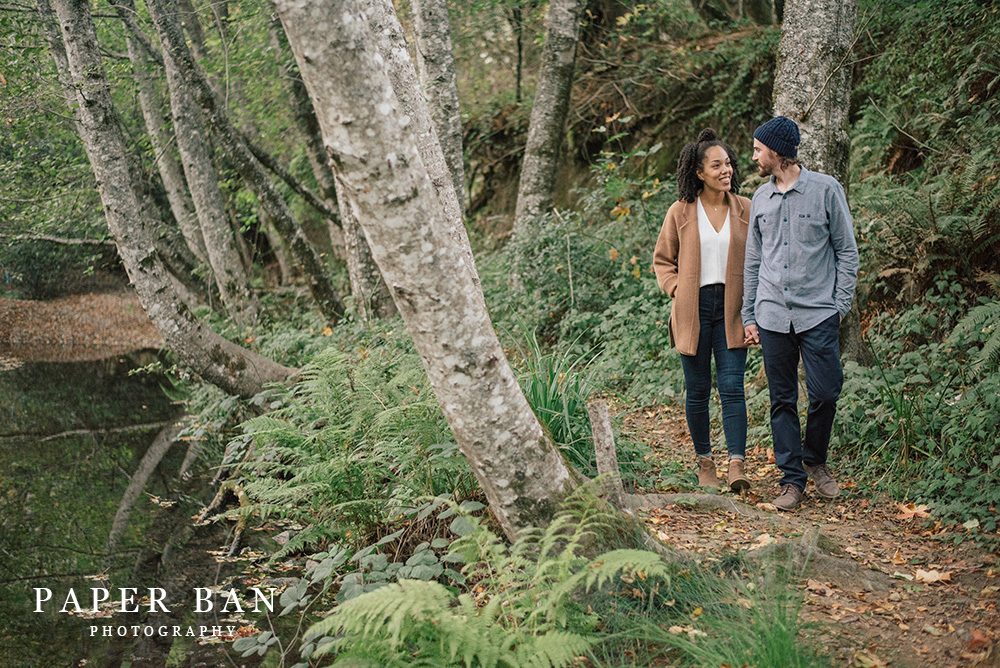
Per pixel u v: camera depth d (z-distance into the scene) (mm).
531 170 9242
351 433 4328
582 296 7371
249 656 3459
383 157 2453
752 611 2699
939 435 4105
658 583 2904
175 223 13688
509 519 2955
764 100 9695
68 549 4918
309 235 15227
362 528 4035
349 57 2336
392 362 5750
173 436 7902
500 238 12039
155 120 10844
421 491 3832
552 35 9180
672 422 5586
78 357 13430
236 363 6828
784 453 3918
